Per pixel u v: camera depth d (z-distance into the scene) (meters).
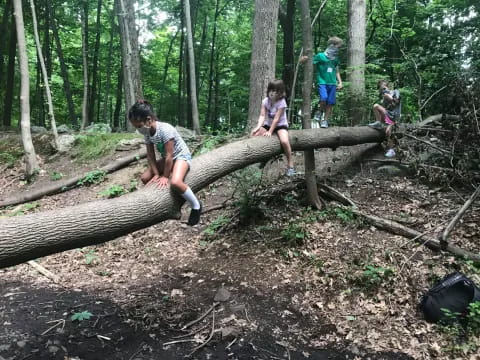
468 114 6.37
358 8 9.92
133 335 4.17
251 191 6.58
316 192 6.40
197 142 9.49
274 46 8.52
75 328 4.28
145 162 9.21
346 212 6.00
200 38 20.83
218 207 7.00
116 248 6.37
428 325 4.17
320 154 8.10
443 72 8.16
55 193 8.88
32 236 3.21
